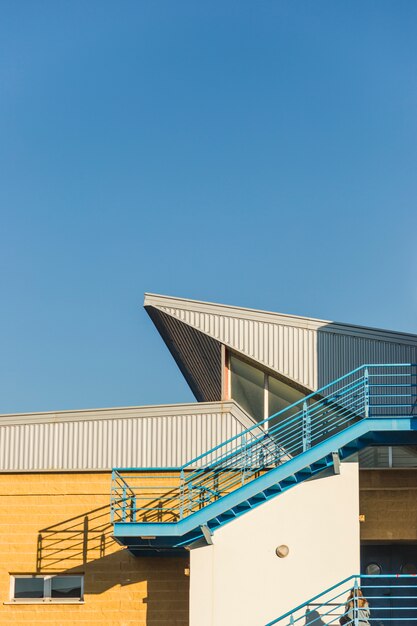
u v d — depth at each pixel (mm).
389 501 25062
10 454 26391
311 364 27203
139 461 26016
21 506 25781
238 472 25047
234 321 27797
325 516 23516
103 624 25031
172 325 28844
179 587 25141
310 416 24125
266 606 23281
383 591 26609
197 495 25344
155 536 22766
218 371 29094
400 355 27312
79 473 25875
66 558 25422
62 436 26375
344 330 27406
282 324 27578
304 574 23328
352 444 23547
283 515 23625
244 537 23594
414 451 25484
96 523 25547
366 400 23125
